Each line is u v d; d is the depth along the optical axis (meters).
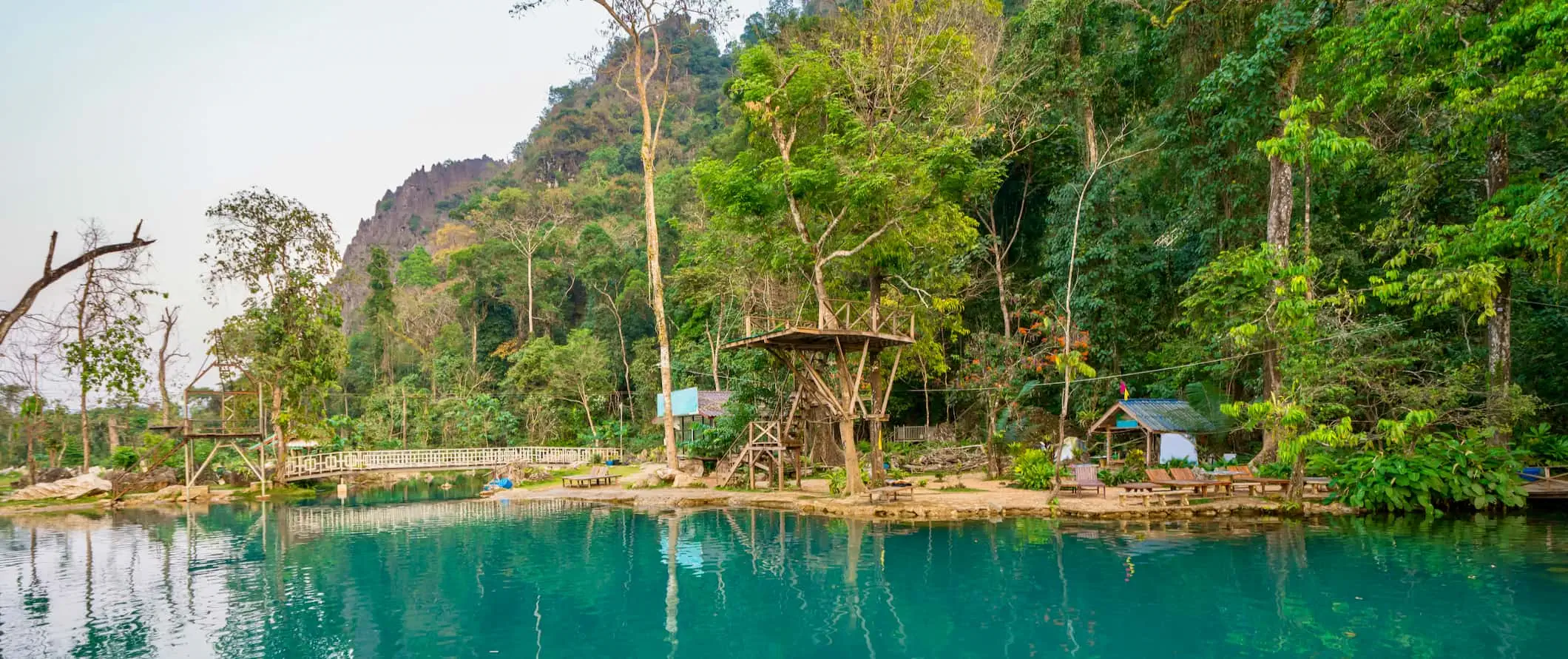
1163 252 29.61
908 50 27.23
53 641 8.52
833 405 19.78
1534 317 20.75
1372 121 22.52
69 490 27.39
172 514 22.70
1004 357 27.06
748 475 24.36
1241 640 7.49
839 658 7.32
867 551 12.55
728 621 8.74
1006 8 43.84
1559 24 13.09
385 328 60.34
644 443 40.44
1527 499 16.11
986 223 33.62
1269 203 23.78
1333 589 9.36
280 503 25.62
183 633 8.77
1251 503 15.72
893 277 28.36
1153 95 29.97
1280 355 20.44
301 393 30.81
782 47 35.03
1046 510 16.03
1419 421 14.23
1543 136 20.89
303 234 30.97
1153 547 12.22
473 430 42.16
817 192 20.75
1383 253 21.30
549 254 64.44
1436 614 8.19
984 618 8.50
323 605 10.05
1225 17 25.28
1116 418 24.75
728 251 30.91
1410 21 15.73
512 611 9.47
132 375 11.35
